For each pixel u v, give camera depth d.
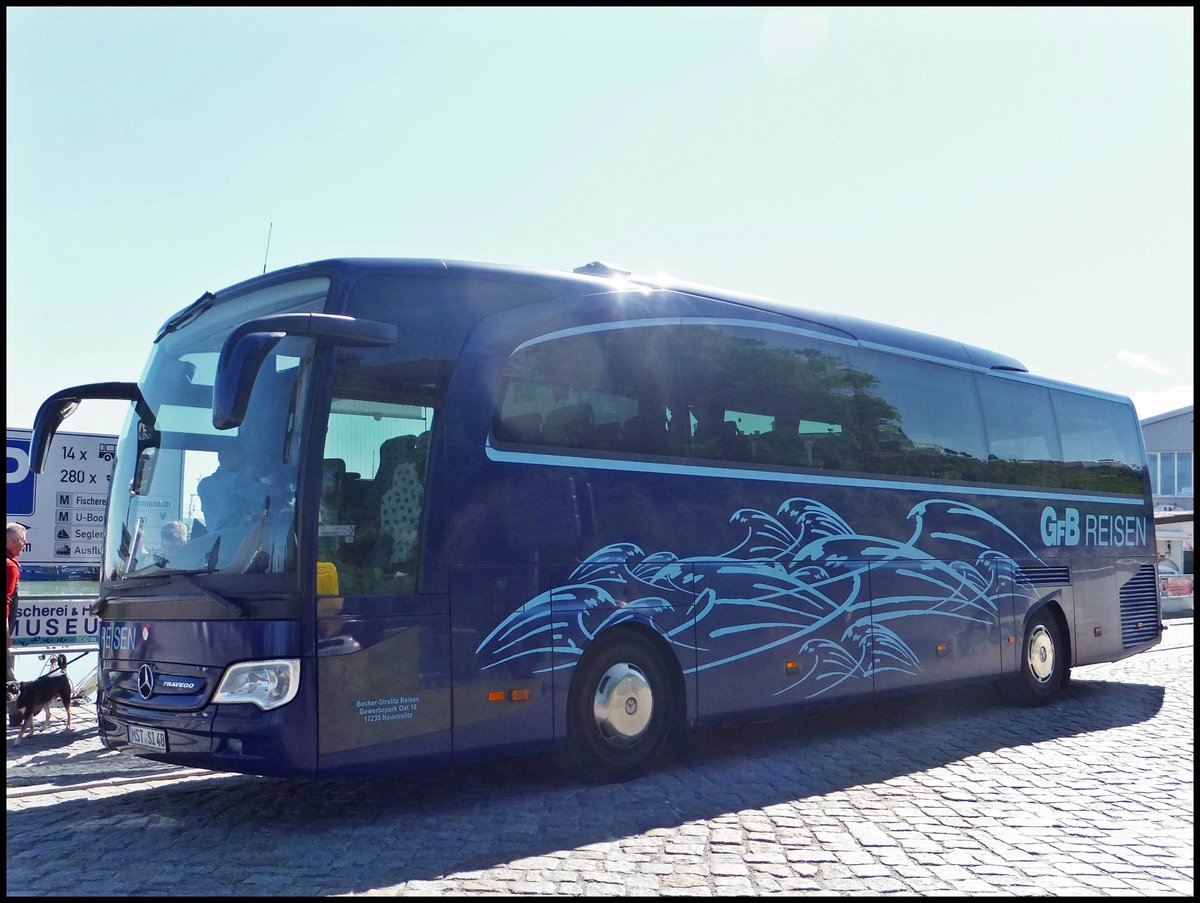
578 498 8.76
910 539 11.88
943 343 13.16
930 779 8.99
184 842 7.07
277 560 7.22
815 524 10.75
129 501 8.49
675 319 9.85
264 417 7.60
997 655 12.98
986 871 6.35
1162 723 12.17
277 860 6.60
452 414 8.07
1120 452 15.95
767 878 6.18
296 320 7.22
